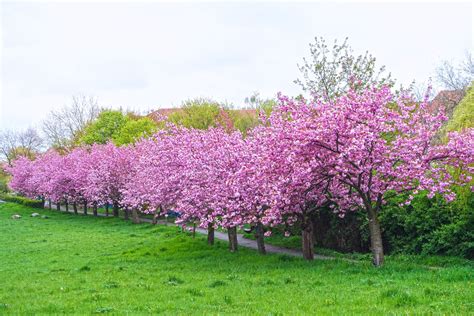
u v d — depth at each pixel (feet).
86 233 133.18
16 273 70.18
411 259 67.05
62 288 53.42
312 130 55.88
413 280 47.50
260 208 69.10
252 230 106.11
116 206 180.24
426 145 58.75
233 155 75.56
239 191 68.59
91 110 293.43
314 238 92.48
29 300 47.73
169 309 40.93
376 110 56.54
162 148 98.78
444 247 65.46
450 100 122.93
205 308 40.86
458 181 61.00
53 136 295.89
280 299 42.63
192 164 81.51
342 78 104.88
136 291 50.29
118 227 146.82
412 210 70.85
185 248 90.68
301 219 70.18
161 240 108.37
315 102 63.62
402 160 59.31
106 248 100.68
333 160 57.52
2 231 142.61
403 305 37.37
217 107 180.96
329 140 57.52
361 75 102.94
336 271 56.70
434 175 60.03
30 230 144.36
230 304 42.06
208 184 77.36
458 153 56.18
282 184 59.41
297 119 59.36
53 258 87.76
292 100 62.39
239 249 87.35
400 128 57.26
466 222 62.23
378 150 57.36
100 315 39.63
